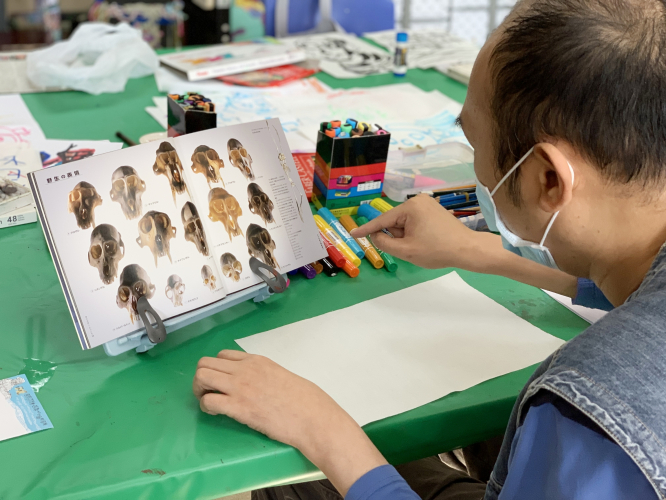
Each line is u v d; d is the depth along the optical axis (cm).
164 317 71
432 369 71
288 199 82
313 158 118
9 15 276
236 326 76
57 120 128
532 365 73
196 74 150
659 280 50
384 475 56
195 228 73
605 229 54
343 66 173
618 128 47
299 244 82
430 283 87
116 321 67
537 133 50
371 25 222
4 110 130
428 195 93
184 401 65
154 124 130
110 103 139
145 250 70
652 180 49
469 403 67
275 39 190
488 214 68
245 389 61
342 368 70
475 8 340
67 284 65
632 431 43
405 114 146
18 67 155
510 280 89
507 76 51
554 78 48
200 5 221
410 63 179
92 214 67
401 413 65
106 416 62
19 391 64
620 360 45
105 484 55
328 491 89
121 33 154
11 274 82
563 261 61
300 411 60
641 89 46
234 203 77
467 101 58
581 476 46
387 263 89
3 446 58
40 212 64
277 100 147
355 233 87
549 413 49
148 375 68
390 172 111
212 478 58
